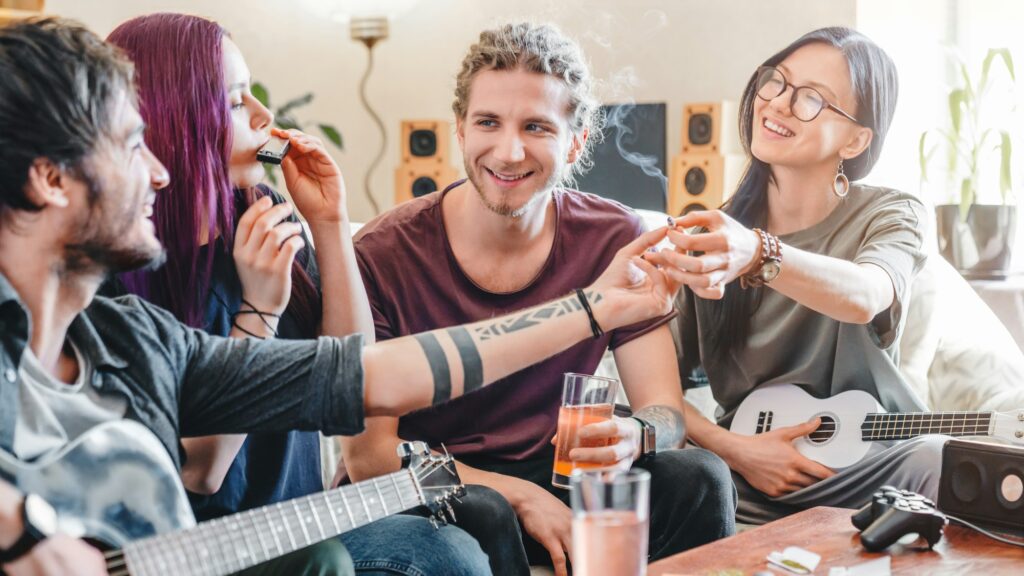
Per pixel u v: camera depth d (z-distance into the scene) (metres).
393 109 4.70
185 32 1.69
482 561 1.60
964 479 1.67
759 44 3.88
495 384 2.03
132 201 1.24
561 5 4.28
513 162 1.92
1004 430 2.07
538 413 2.05
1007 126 3.57
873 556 1.51
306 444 1.85
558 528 1.85
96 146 1.20
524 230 2.03
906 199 2.34
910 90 3.66
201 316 1.69
